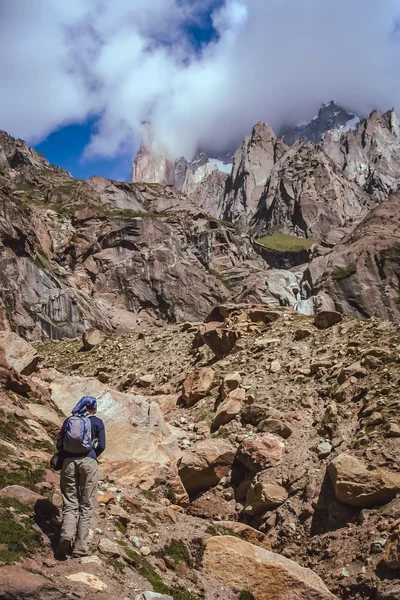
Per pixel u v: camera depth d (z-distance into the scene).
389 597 9.12
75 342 31.83
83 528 7.23
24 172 108.12
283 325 21.97
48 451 10.99
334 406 14.78
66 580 6.55
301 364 17.98
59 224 79.19
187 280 81.88
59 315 56.50
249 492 13.23
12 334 16.77
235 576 8.78
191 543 9.38
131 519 9.32
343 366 16.66
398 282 52.28
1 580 6.00
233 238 102.88
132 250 81.94
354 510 11.59
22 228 57.84
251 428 15.52
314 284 54.84
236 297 61.75
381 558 9.94
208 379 19.00
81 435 7.34
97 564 7.12
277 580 8.61
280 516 12.39
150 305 78.62
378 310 51.16
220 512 13.49
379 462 12.11
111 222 82.62
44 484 8.94
